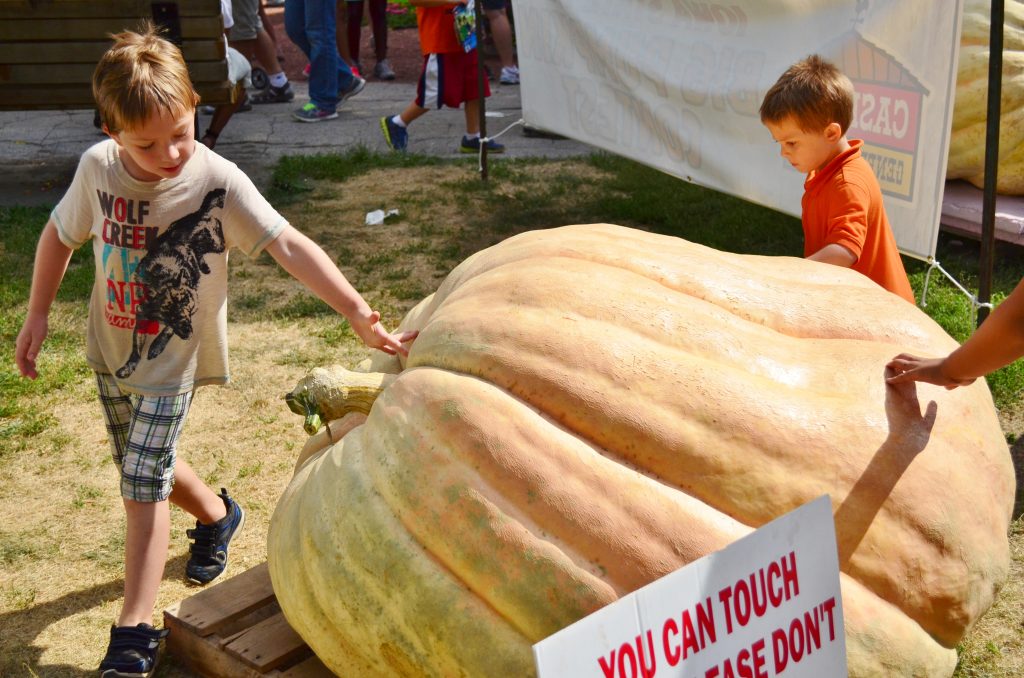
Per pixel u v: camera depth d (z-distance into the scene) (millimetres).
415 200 8328
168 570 3768
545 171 9234
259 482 4332
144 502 3150
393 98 12523
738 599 1994
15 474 4414
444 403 2447
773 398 2418
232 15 11484
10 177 9141
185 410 3230
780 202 6250
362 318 3119
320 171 9164
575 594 2201
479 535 2289
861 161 3717
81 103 8141
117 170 3021
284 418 4887
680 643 1912
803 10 5809
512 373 2449
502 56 12867
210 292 3172
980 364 2348
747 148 6445
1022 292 2211
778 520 2051
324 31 10992
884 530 2354
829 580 2131
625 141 7605
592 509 2250
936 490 2412
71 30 7973
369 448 2566
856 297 2861
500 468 2316
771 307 2744
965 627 2473
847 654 2268
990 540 2512
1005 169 7043
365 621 2443
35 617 3508
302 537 2617
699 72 6688
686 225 7598
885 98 5367
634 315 2539
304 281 3145
